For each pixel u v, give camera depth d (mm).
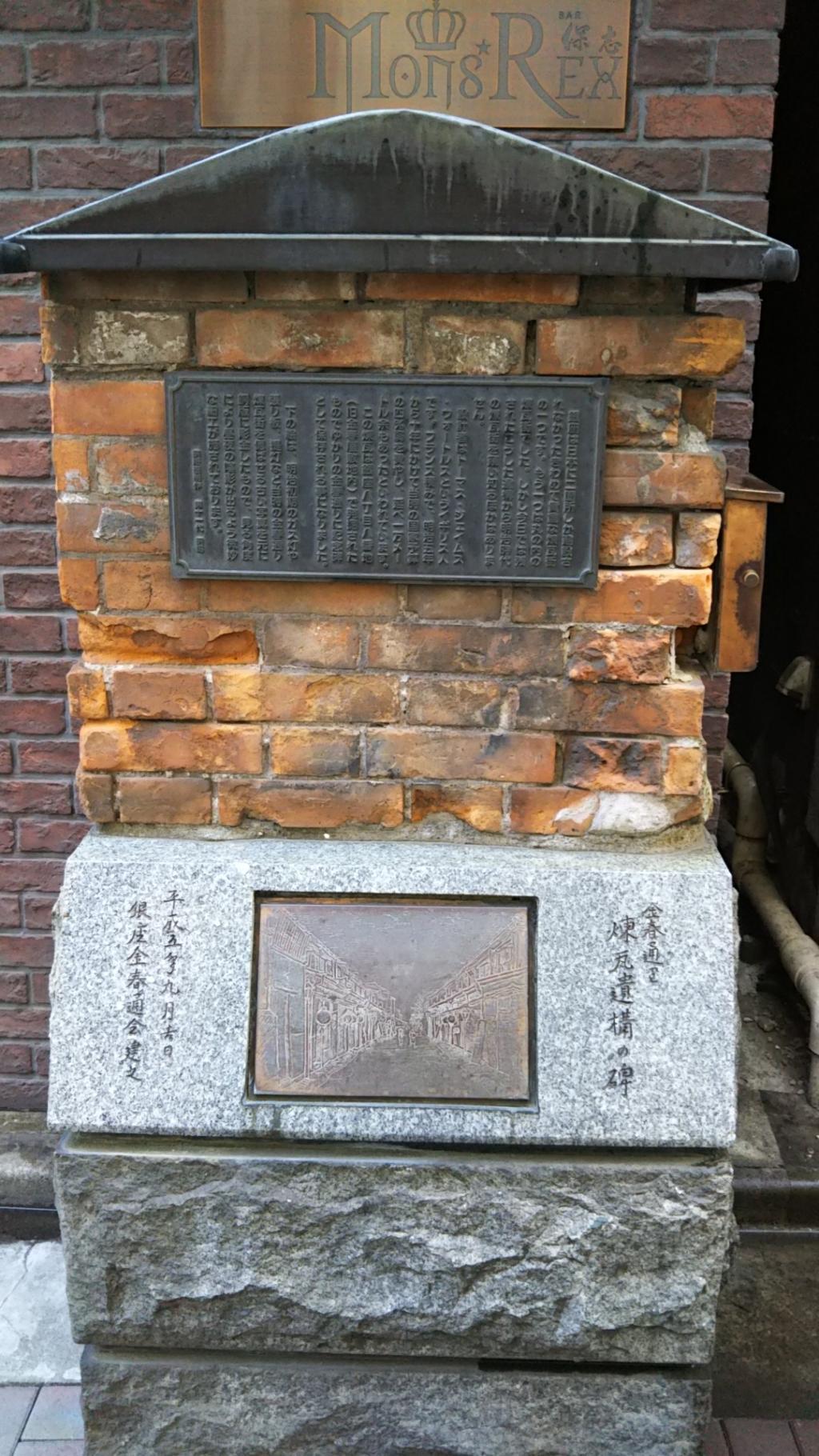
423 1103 1982
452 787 2143
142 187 1838
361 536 2010
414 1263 2020
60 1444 2344
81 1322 2086
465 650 2078
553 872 2059
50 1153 2994
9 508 2814
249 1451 2113
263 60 2586
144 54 2605
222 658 2111
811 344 3814
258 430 1968
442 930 2039
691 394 1994
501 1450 2092
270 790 2154
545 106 2596
